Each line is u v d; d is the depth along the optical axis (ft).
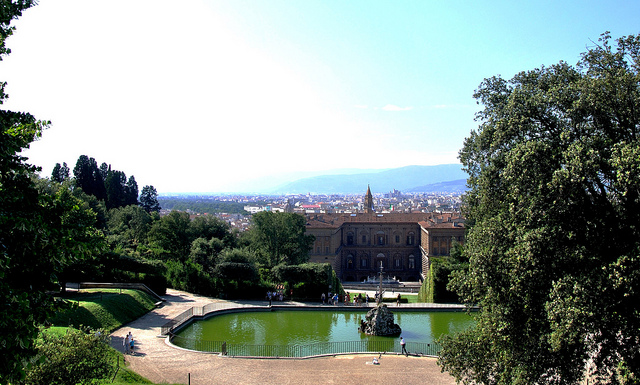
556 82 82.33
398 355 124.16
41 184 213.25
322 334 149.79
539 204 68.64
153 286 193.98
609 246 66.03
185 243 264.52
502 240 77.30
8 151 44.34
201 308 171.94
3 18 46.34
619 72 69.21
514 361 73.97
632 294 59.16
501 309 75.46
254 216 270.26
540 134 79.25
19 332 40.57
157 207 511.40
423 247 393.29
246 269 206.18
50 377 62.03
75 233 48.03
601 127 73.10
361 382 101.19
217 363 111.34
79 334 69.36
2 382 42.19
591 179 66.44
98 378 71.20
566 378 69.36
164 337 132.87
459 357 83.61
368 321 152.15
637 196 63.62
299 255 276.41
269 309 183.83
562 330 60.95
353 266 424.87
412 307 184.03
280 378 102.37
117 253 198.39
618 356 70.44
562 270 67.72
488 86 94.73
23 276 45.78
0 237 43.52
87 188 362.74
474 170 97.35
